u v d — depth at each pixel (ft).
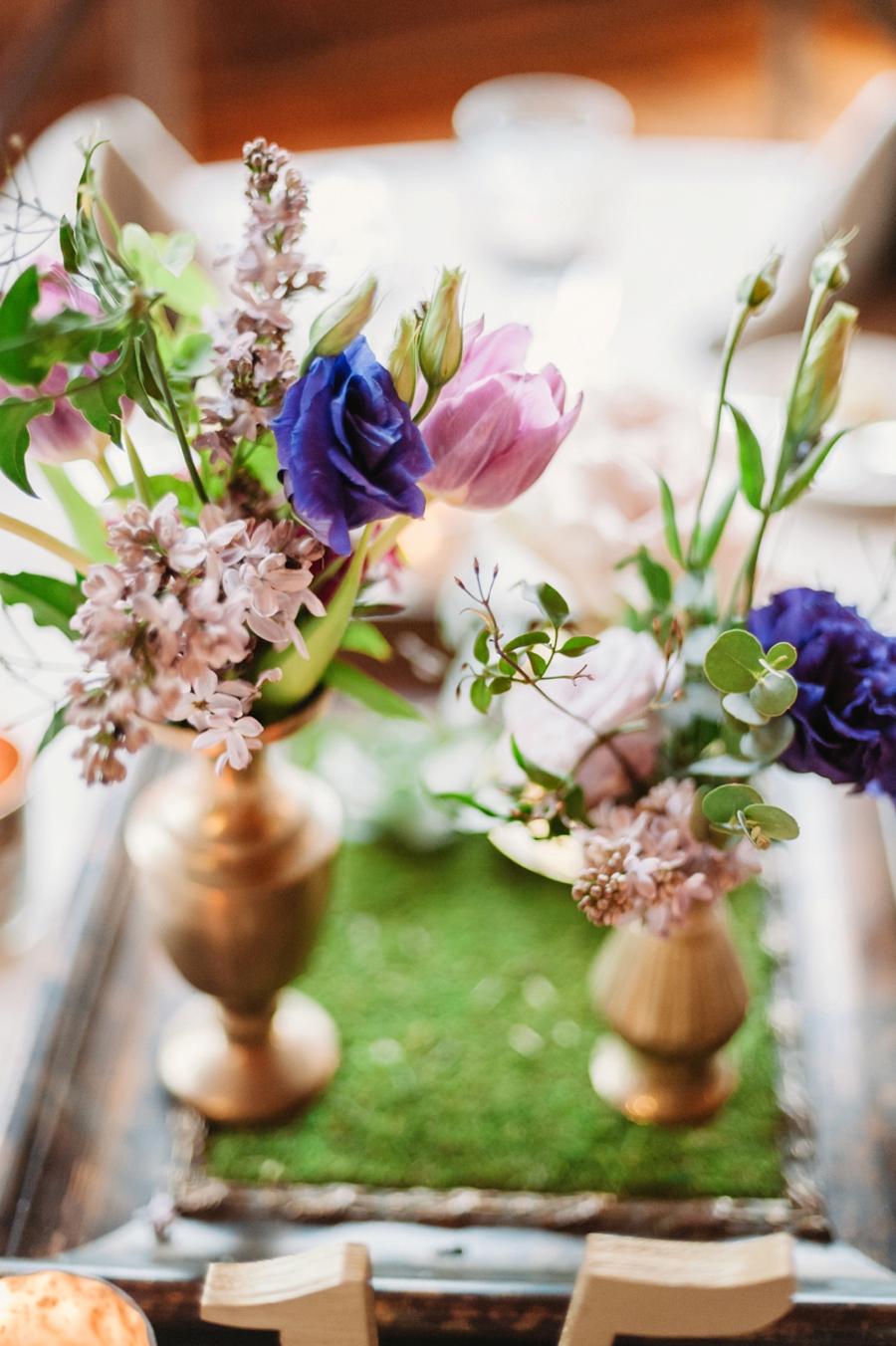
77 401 1.63
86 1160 2.33
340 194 4.17
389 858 3.09
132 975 2.68
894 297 4.68
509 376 1.56
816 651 1.77
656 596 2.04
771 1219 2.30
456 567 3.28
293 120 9.73
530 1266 2.22
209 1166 2.40
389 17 10.66
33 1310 1.78
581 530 2.43
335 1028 2.67
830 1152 2.41
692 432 2.78
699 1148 2.44
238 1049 2.50
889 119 4.48
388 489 1.56
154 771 3.07
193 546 1.50
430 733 3.19
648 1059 2.44
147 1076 2.53
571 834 2.03
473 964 2.84
